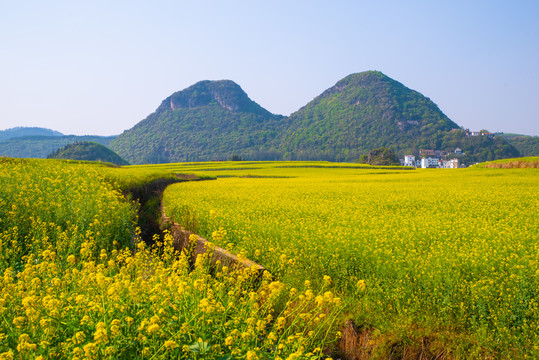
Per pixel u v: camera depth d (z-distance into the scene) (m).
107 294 4.53
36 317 4.04
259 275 7.24
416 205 18.42
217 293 5.27
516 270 6.79
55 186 13.03
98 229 9.61
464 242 9.52
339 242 8.95
